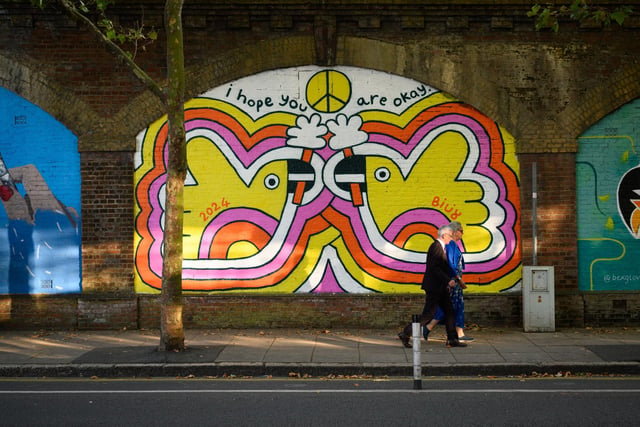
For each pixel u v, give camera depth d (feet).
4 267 40.52
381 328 40.06
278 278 40.45
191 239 40.52
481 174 40.16
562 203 39.88
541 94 39.93
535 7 32.71
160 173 40.42
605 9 39.42
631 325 39.78
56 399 25.29
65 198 40.52
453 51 39.91
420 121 40.19
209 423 21.63
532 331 38.37
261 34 40.14
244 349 33.88
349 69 40.34
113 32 32.24
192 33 40.16
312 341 36.11
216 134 40.47
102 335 38.32
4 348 34.55
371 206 40.32
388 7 39.55
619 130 40.04
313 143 40.37
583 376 29.84
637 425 21.03
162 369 30.55
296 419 22.06
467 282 40.24
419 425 21.22
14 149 40.57
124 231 40.29
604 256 40.06
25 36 40.14
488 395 25.58
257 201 40.47
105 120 40.11
